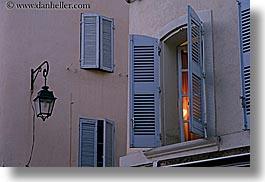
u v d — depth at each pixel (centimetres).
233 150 694
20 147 934
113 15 1055
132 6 882
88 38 1030
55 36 1006
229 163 671
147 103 782
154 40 802
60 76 998
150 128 775
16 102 948
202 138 723
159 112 779
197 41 736
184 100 796
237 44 724
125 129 1020
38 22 999
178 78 805
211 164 683
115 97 1029
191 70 705
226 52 733
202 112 725
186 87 800
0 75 955
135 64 795
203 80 738
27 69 970
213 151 712
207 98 735
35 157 941
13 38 976
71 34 1022
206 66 744
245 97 672
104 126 994
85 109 1003
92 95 1016
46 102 832
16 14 986
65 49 1012
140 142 773
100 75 1028
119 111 1025
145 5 855
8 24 977
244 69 677
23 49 977
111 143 1001
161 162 777
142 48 799
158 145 770
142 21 856
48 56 993
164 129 779
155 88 785
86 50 1025
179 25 788
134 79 791
